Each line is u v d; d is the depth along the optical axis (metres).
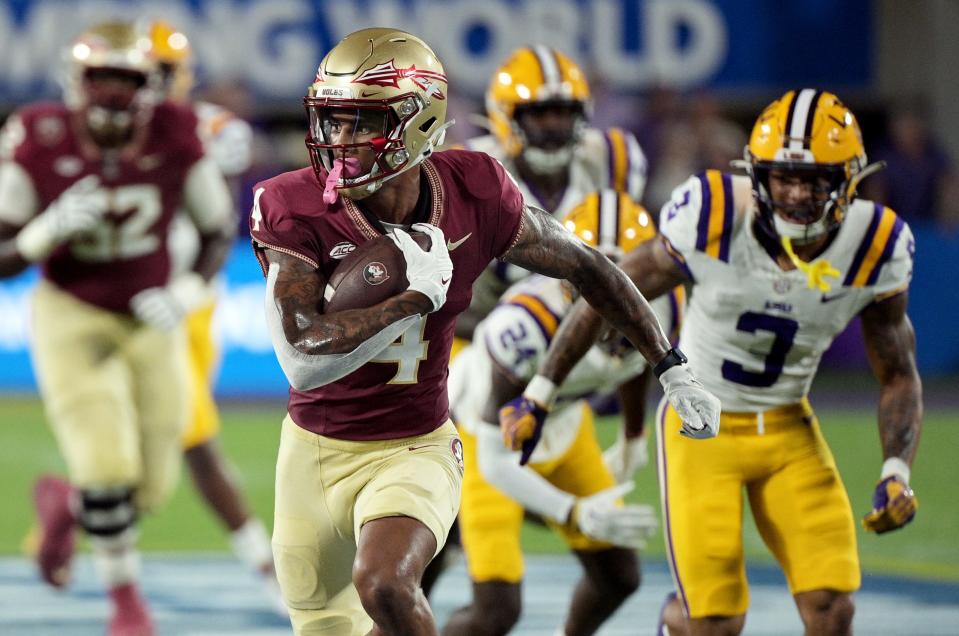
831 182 12.28
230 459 29.52
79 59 18.02
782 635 17.02
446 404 11.71
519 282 16.61
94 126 18.45
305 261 10.65
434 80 10.82
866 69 44.72
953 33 44.28
